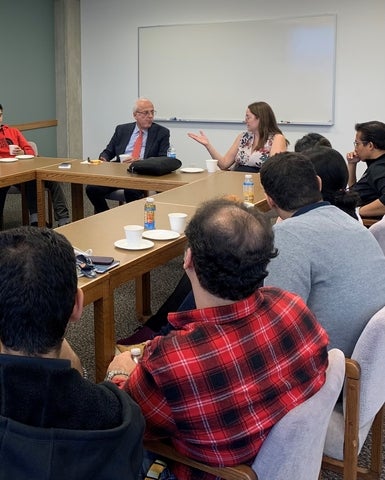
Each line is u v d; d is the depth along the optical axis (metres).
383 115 6.36
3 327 0.89
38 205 4.42
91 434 0.84
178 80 7.29
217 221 1.14
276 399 1.12
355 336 1.67
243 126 7.05
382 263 1.72
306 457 1.14
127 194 4.86
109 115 7.89
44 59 7.71
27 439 0.80
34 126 7.66
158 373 1.08
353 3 6.23
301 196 1.80
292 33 6.56
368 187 3.74
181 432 1.13
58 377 0.86
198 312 1.14
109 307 2.04
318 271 1.65
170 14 7.20
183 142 7.45
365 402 1.53
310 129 6.71
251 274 1.12
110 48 7.67
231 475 1.13
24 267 0.89
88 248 2.31
